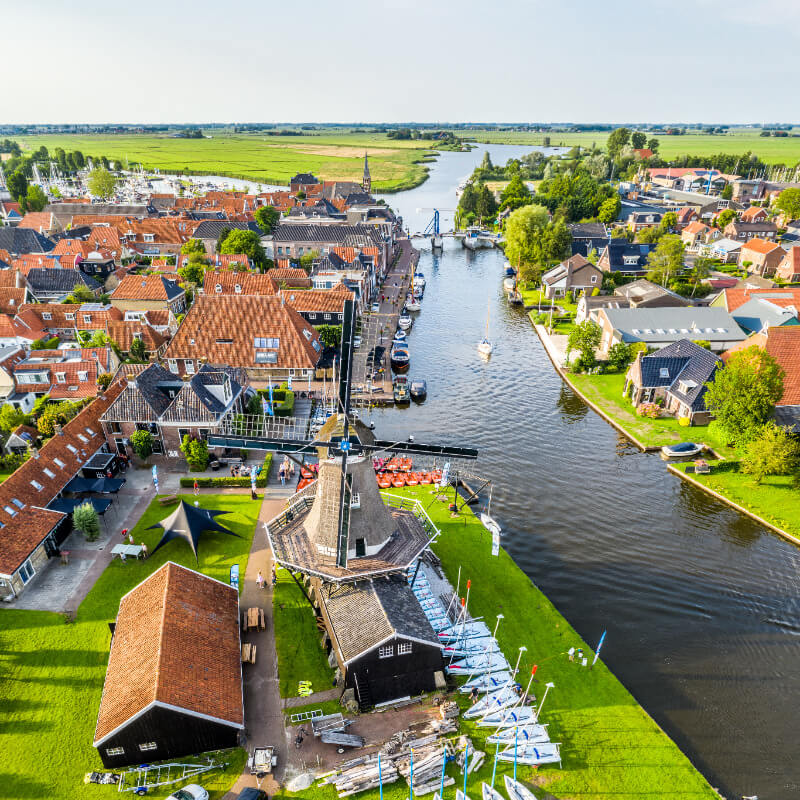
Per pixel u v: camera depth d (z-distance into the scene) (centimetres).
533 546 5169
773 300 9675
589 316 9825
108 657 3709
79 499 5172
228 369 7094
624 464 6456
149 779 3039
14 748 3134
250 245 13050
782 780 3309
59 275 11319
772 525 5397
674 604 4581
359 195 19650
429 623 3666
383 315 10669
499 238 18688
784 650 4200
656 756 3288
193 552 4725
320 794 2984
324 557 3903
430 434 7000
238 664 3541
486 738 3316
